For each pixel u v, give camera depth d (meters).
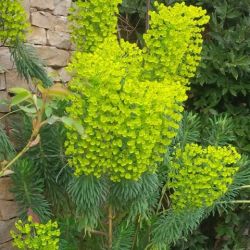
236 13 3.21
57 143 2.36
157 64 2.25
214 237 3.38
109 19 2.37
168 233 2.39
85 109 1.96
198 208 2.33
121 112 1.90
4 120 2.66
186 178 2.22
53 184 2.47
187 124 2.64
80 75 1.93
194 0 3.31
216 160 2.19
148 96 1.91
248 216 3.25
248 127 3.21
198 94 3.29
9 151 2.35
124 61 2.08
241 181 2.59
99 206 2.30
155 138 1.96
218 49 3.14
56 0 2.98
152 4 3.31
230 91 3.16
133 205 2.27
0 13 2.35
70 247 2.49
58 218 2.54
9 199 2.73
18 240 2.19
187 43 2.25
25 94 1.46
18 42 2.46
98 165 2.01
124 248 2.41
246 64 3.06
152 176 2.23
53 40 2.97
